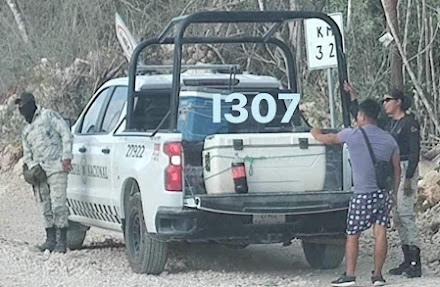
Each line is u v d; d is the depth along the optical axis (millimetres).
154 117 22594
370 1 36625
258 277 20891
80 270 21703
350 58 37000
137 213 20922
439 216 27141
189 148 19891
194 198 19484
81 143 24172
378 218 19266
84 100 45031
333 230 20609
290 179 20188
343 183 20547
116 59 44562
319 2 39406
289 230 20359
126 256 23547
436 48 34719
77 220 24703
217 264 22766
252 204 19656
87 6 45375
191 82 22609
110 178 22219
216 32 41531
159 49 42844
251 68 41750
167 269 21828
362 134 19188
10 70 49312
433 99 34312
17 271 21734
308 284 19922
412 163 20281
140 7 44219
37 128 23578
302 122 22938
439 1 33688
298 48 37875
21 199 38000
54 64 46500
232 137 19844
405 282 19875
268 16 20797
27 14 49000
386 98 20797
